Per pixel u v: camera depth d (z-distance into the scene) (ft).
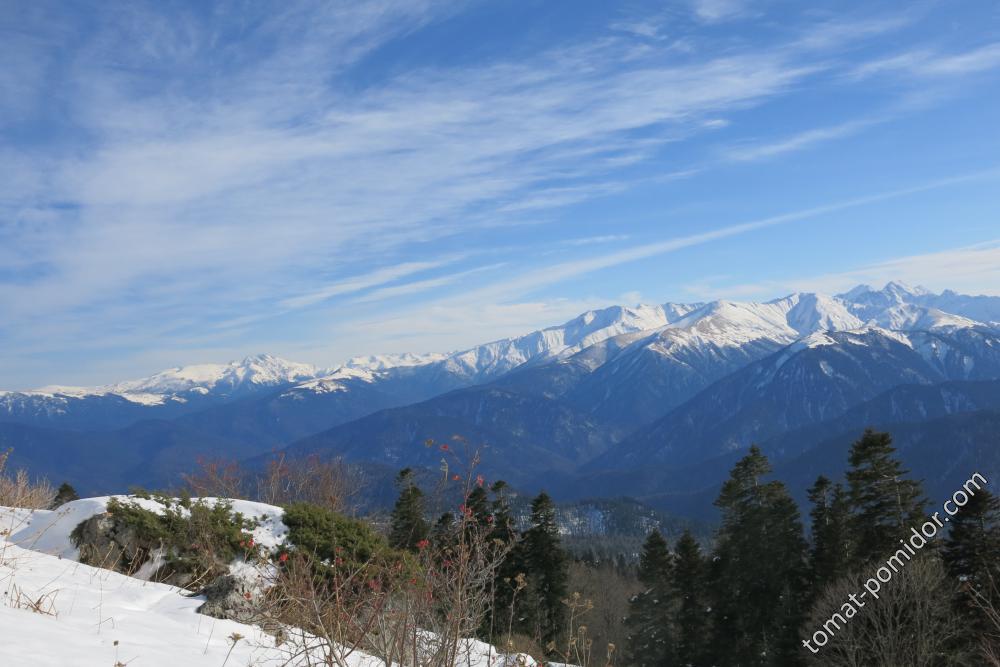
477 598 21.15
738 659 124.98
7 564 25.94
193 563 34.99
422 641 20.44
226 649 21.20
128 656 17.84
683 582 134.10
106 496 39.40
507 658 23.59
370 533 42.57
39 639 17.28
